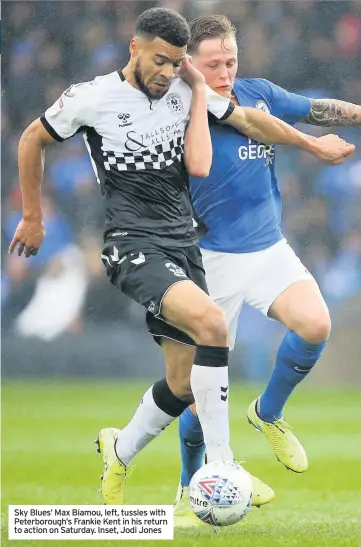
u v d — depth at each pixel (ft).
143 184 57.16
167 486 79.30
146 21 55.16
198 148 57.67
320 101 68.08
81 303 151.33
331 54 152.87
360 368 144.77
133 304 150.10
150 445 105.50
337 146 64.95
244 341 143.33
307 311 62.23
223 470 53.93
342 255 152.05
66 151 155.53
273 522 62.34
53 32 153.07
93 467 88.17
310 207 152.15
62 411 121.70
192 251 58.90
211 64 61.87
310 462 90.53
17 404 127.34
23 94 153.28
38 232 61.31
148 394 60.29
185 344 57.77
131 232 56.80
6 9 152.46
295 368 63.36
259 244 65.51
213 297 66.28
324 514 65.57
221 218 65.51
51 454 95.14
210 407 54.44
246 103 65.10
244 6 151.94
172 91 58.03
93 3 153.58
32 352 149.07
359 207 152.15
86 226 155.33
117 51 154.51
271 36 152.46
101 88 57.26
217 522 53.98
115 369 148.36
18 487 77.41
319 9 152.35
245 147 64.49
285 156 152.15
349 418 118.42
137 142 57.06
